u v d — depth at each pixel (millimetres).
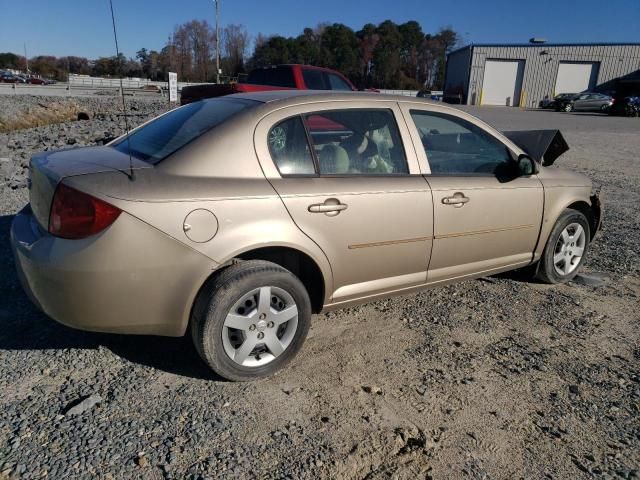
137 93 41094
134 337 3482
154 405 2787
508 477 2436
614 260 5543
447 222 3715
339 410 2846
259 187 2965
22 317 3660
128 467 2348
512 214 4121
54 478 2260
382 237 3410
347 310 4082
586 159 13102
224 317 2867
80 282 2643
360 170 3408
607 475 2465
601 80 50500
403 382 3135
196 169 2881
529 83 52000
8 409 2686
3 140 12172
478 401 2980
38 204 2959
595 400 3037
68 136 13094
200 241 2781
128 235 2643
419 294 4449
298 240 3061
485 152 4078
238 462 2422
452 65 61844
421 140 3713
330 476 2379
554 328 3928
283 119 3178
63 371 3057
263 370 3074
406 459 2514
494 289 4625
